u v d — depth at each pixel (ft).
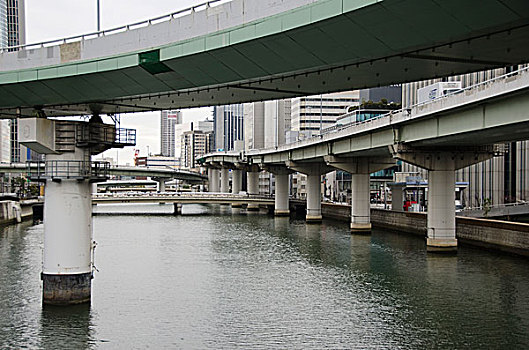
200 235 238.89
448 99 139.44
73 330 93.40
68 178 107.45
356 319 100.63
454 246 175.63
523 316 101.30
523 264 152.56
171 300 115.14
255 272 147.23
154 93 112.16
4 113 132.16
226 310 107.24
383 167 246.27
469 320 99.09
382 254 177.06
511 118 122.11
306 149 287.69
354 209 244.42
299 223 307.78
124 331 93.20
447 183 175.63
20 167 440.04
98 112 130.93
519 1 63.72
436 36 75.36
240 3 86.22
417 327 95.40
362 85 104.94
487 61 88.38
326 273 144.97
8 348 84.33
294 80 100.27
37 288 123.75
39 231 253.65
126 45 100.17
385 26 74.02
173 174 616.80
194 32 92.32
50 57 107.55
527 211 235.40
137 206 515.91
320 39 80.64
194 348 84.99
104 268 153.28
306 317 102.17
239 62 92.73
